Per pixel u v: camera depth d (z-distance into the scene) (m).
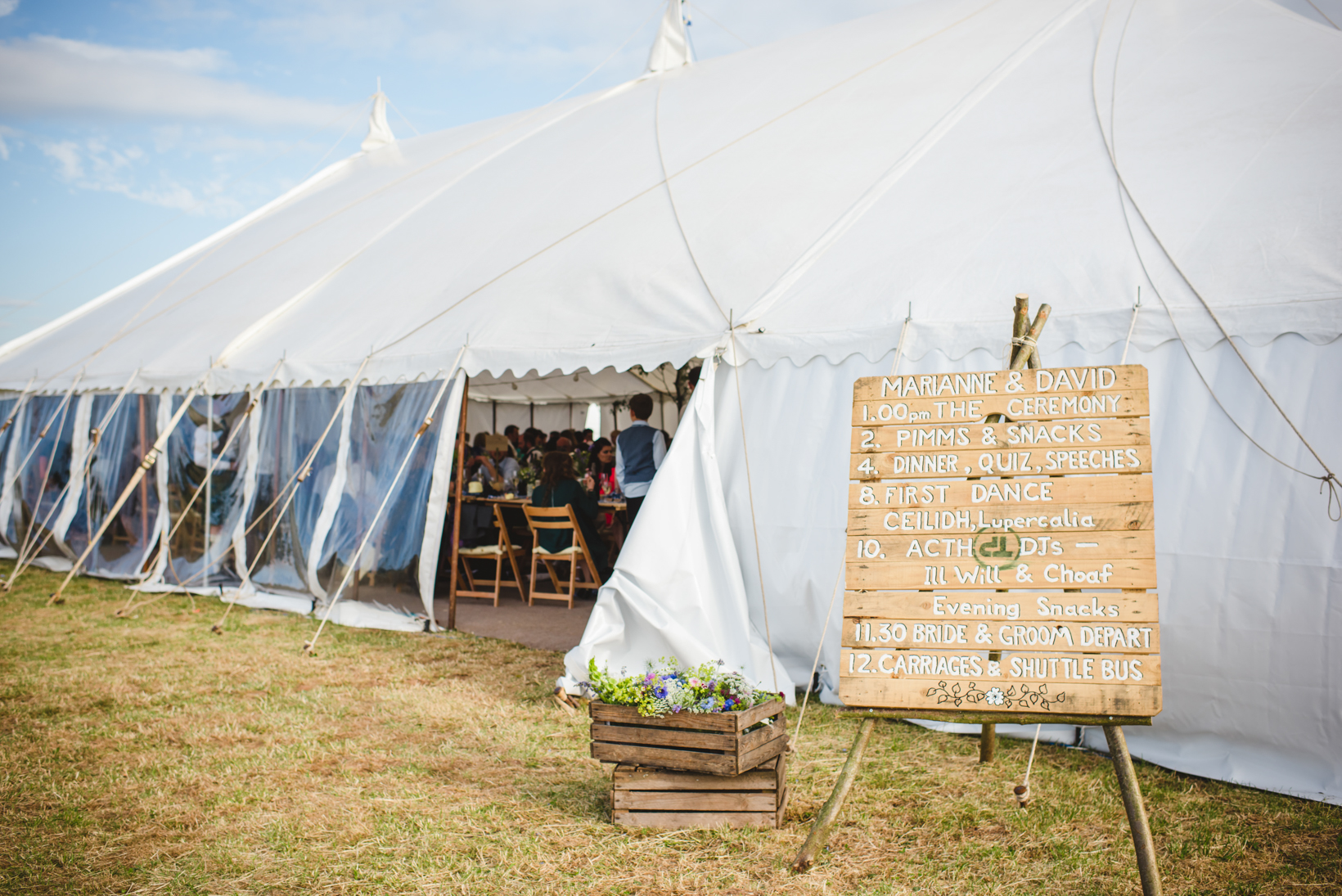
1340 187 4.41
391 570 6.83
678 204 6.75
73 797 3.67
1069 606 2.88
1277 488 3.93
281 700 4.95
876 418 3.13
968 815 3.51
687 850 3.22
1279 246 4.26
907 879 3.02
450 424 6.49
